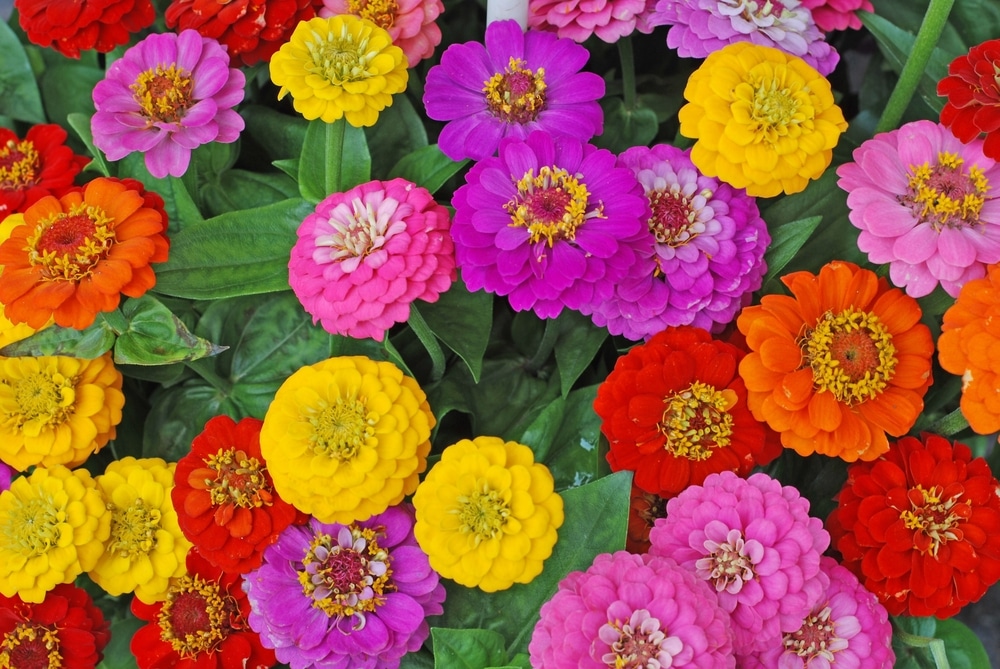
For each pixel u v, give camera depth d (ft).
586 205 2.06
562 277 2.02
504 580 2.04
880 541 2.05
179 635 2.12
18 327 2.14
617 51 2.47
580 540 2.07
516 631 2.09
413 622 2.06
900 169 2.12
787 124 2.09
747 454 2.08
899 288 2.11
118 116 2.16
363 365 2.08
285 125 2.35
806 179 2.10
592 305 2.11
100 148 2.15
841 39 2.55
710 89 2.09
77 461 2.17
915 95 2.37
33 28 2.25
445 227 2.09
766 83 2.09
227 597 2.13
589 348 2.20
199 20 2.21
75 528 2.11
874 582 2.06
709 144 2.08
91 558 2.11
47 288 2.06
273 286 2.17
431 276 2.07
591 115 2.16
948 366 2.03
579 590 1.98
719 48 2.17
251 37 2.20
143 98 2.16
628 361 2.09
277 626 2.06
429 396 2.21
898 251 2.06
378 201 2.10
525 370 2.28
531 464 2.06
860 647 2.03
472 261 2.04
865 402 2.07
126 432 2.30
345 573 2.07
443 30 2.43
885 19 2.34
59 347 2.14
